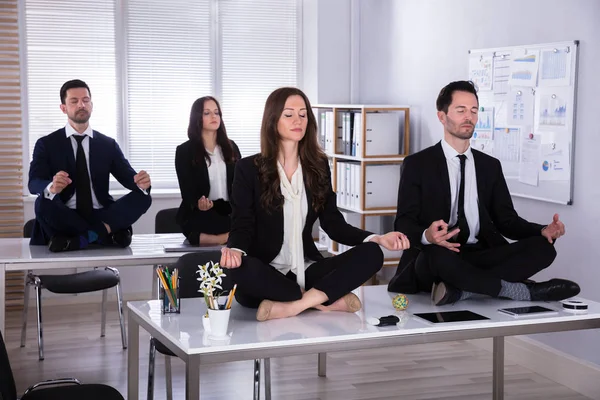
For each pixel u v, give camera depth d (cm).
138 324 315
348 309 298
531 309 301
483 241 352
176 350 257
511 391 439
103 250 436
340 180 638
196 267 364
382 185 602
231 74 700
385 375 460
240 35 699
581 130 429
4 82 627
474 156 357
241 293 304
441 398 421
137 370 318
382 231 640
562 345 455
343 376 458
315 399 417
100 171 467
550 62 448
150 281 662
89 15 655
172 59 681
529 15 468
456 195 353
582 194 430
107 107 666
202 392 429
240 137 708
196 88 689
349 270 295
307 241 321
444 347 520
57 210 439
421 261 326
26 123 646
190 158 486
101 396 280
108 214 454
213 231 479
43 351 506
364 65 679
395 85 629
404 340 271
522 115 473
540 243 328
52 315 607
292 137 305
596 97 418
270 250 310
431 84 576
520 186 479
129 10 666
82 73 658
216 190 491
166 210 525
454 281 313
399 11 618
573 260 440
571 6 433
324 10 677
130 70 671
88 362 483
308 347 259
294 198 310
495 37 500
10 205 629
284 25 709
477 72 516
